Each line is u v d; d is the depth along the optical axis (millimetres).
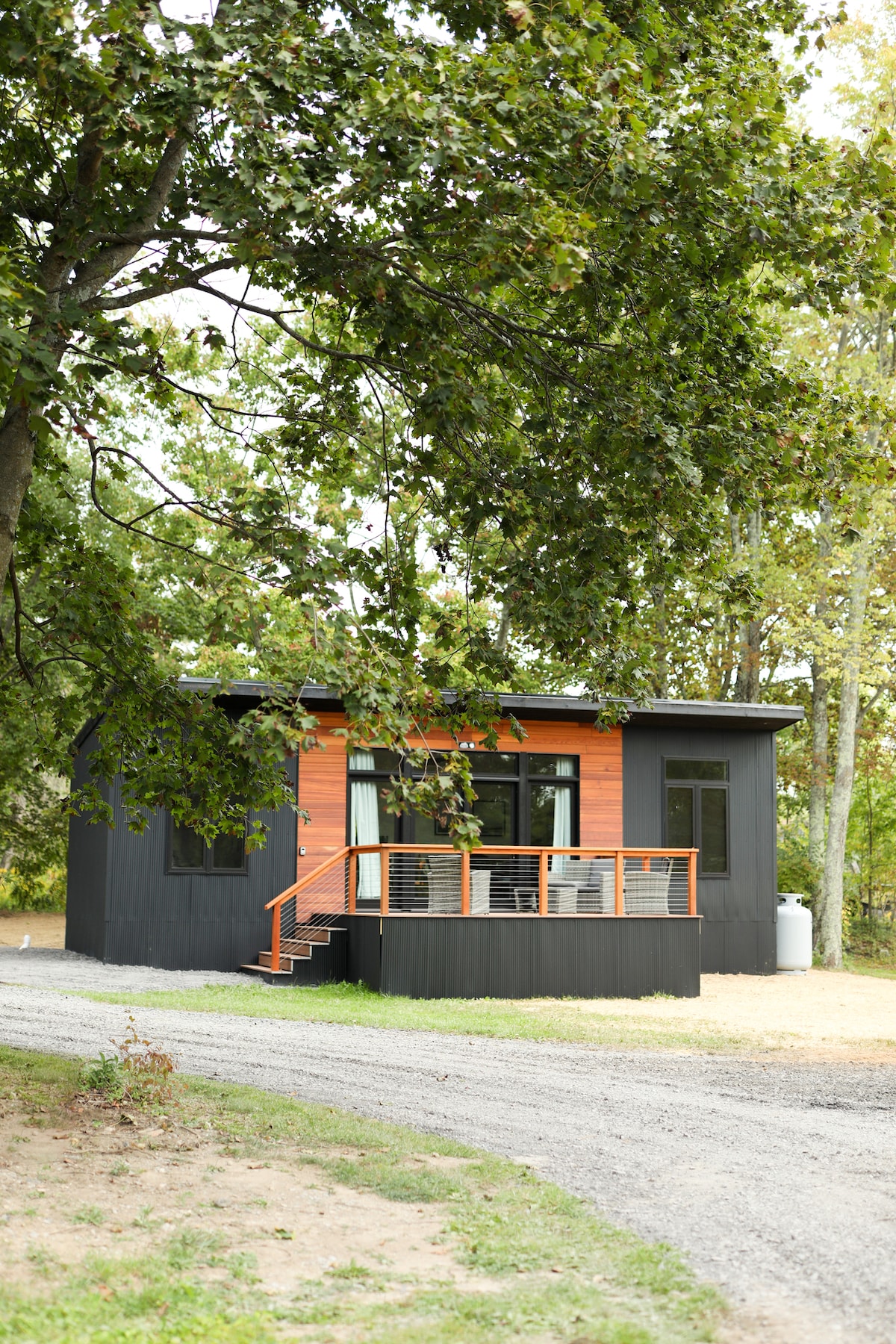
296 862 17344
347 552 8062
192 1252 4672
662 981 16062
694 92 6520
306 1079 8852
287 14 5977
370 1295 4305
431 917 15078
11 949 20781
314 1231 5055
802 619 23469
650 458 7121
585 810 18562
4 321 5254
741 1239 5035
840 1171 6488
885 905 32375
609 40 6113
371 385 8492
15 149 7711
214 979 15633
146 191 7559
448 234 6496
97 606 8930
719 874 19234
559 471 7945
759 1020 13719
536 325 8359
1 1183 5430
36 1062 8398
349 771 17688
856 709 25781
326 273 6676
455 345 7531
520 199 5797
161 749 9555
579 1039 11695
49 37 5574
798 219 6695
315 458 9086
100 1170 5805
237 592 6648
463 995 15109
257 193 5945
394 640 7680
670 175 6496
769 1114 8266
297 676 6730
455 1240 4988
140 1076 7984
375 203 6258
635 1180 6152
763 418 7766
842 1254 4820
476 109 5645
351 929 15797
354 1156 6406
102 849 17344
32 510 8867
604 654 8289
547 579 7816
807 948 20516
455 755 6898
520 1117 7859
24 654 10578
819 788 26812
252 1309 4121
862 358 22781
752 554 23547
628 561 8797
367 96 5762
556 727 18562
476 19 6855
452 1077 9273
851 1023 13688
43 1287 4176
